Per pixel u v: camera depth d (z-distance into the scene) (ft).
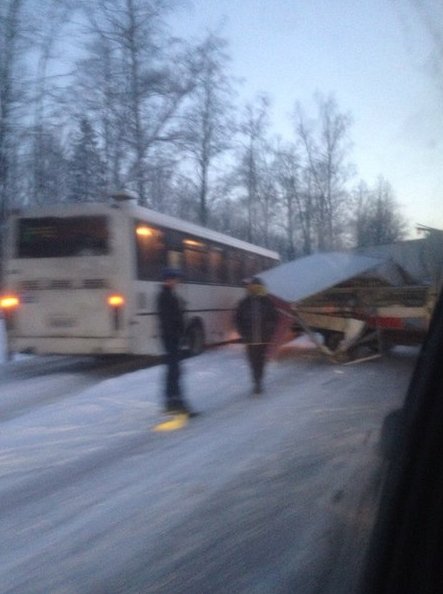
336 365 45.57
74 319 42.96
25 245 44.14
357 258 46.44
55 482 21.09
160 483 20.85
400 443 12.22
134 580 14.74
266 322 35.35
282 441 25.50
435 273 44.16
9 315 44.34
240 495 19.77
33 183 83.41
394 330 44.78
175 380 29.58
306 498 19.49
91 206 42.78
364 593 12.34
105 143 85.25
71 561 15.61
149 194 91.97
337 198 121.49
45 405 33.91
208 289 54.65
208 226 104.73
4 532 17.25
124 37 83.61
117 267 42.14
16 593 14.20
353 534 17.01
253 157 115.44
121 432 27.12
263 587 14.40
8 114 79.41
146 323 43.65
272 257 72.95
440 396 11.62
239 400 33.60
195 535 17.01
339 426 27.84
